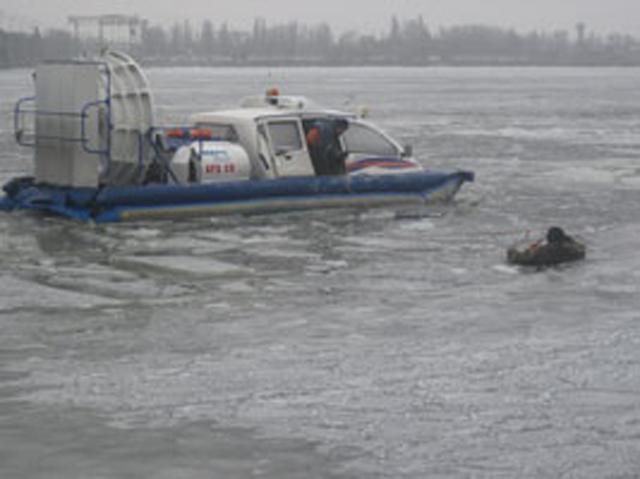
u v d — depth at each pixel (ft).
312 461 42.09
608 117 332.19
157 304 67.46
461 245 90.38
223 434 44.75
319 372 53.26
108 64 95.81
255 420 46.39
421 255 85.61
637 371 53.88
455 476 40.75
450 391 50.49
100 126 94.68
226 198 99.91
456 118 319.47
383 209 108.27
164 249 85.71
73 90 94.63
